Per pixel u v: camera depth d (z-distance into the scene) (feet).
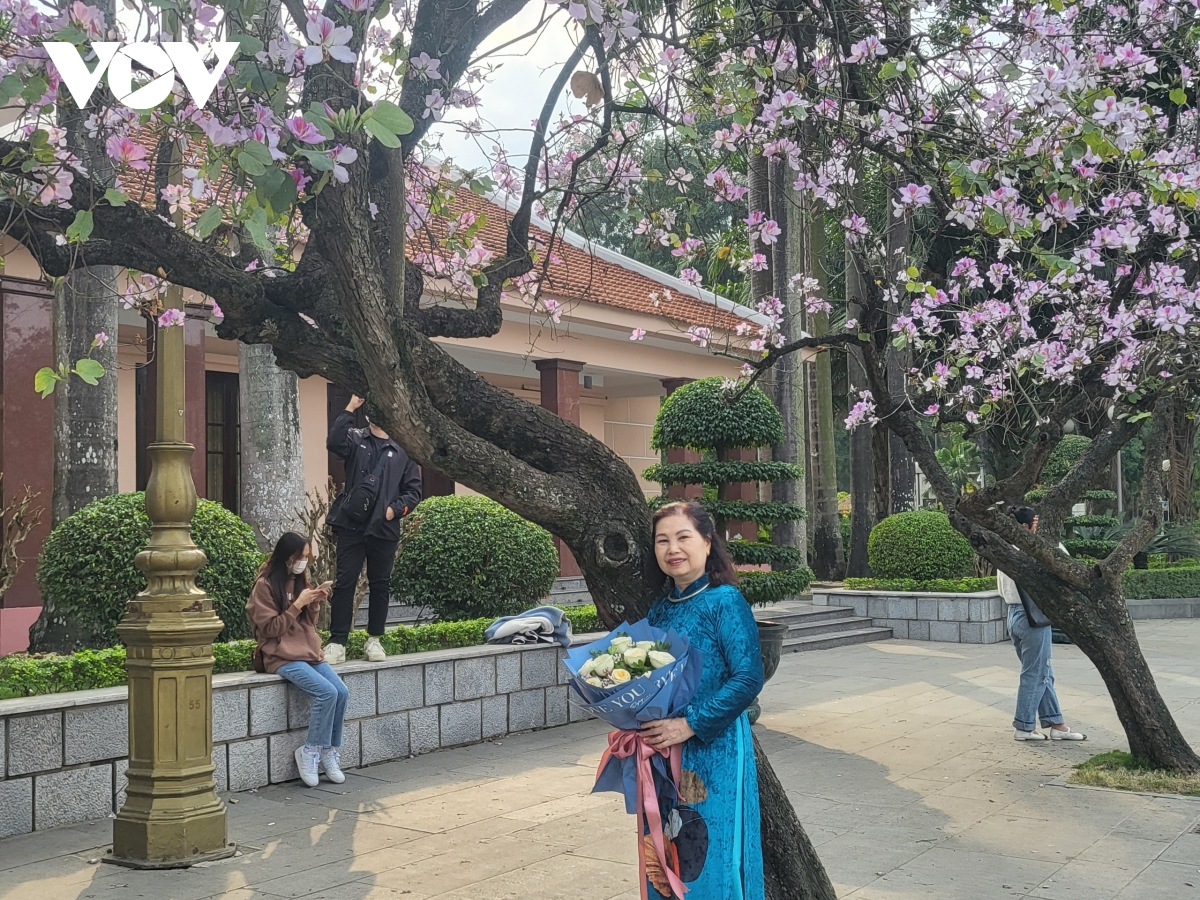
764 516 30.45
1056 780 22.26
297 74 11.27
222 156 10.61
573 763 24.36
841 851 17.35
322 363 13.37
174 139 12.90
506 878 16.16
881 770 23.44
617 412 69.51
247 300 13.24
